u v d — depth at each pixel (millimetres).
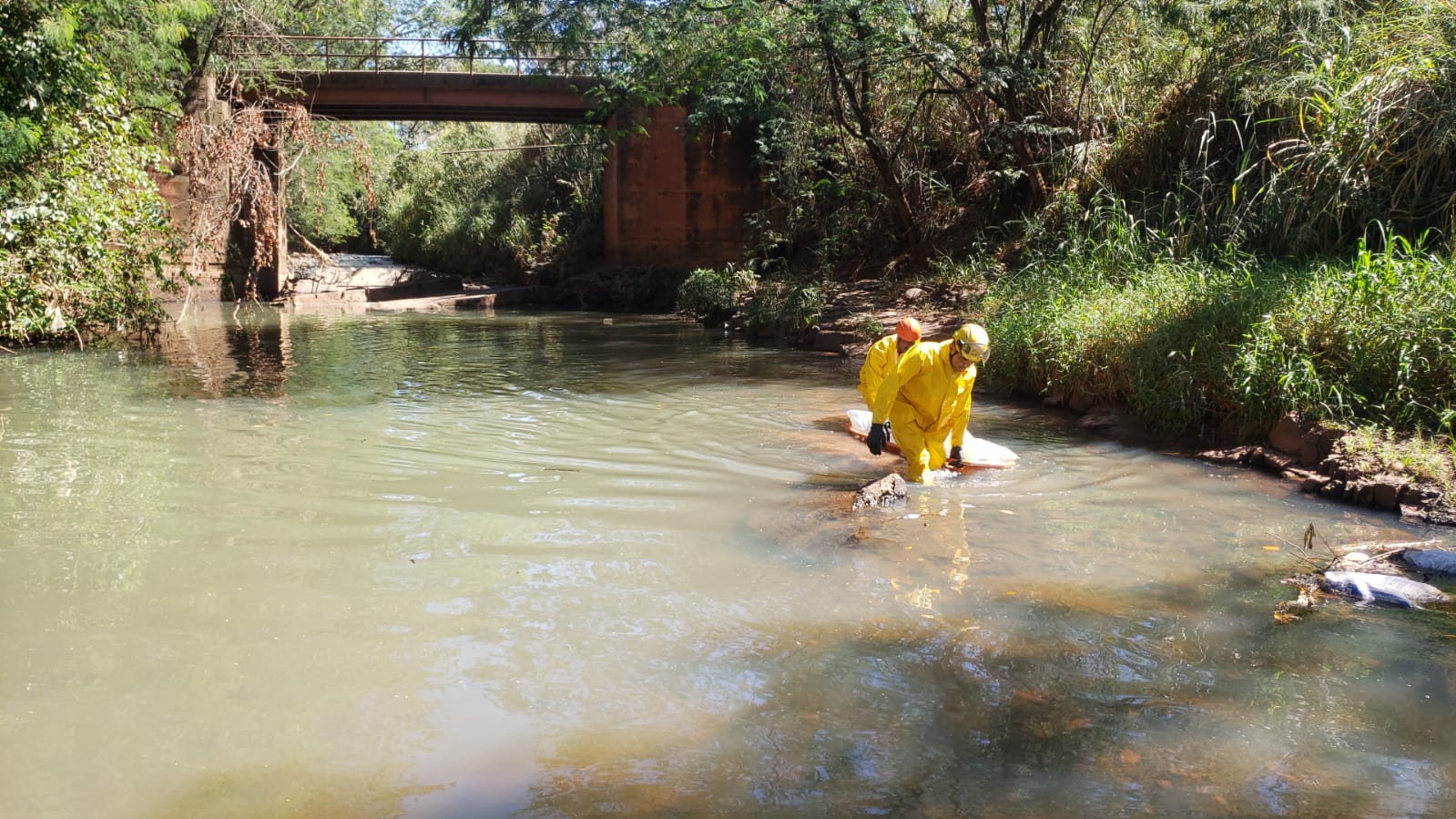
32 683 3438
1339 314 7516
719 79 20188
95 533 5125
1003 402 10039
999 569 4738
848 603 4285
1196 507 5938
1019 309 11570
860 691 3455
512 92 27719
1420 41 10414
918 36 16578
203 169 17438
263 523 5340
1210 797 2795
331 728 3178
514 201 37062
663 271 26156
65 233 13242
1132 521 5609
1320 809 2734
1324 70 11477
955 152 19641
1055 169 16094
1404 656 3771
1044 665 3676
